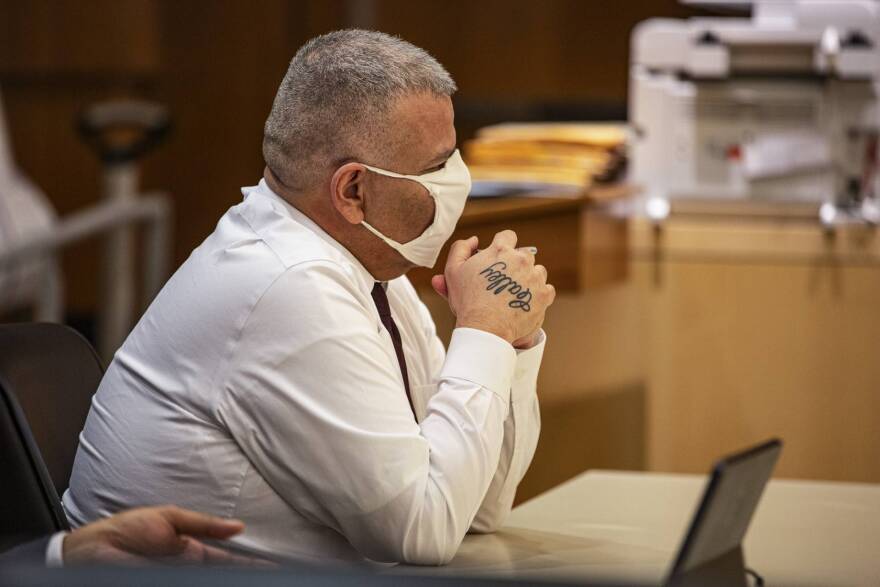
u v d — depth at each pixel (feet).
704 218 35.42
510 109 64.23
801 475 34.81
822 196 35.19
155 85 65.67
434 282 16.22
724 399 35.04
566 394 34.35
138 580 5.76
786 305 34.60
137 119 47.06
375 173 15.08
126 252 44.62
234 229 15.30
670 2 61.36
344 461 14.02
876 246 33.91
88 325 66.03
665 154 35.70
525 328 15.46
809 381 34.60
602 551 15.05
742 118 35.27
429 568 14.15
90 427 15.37
